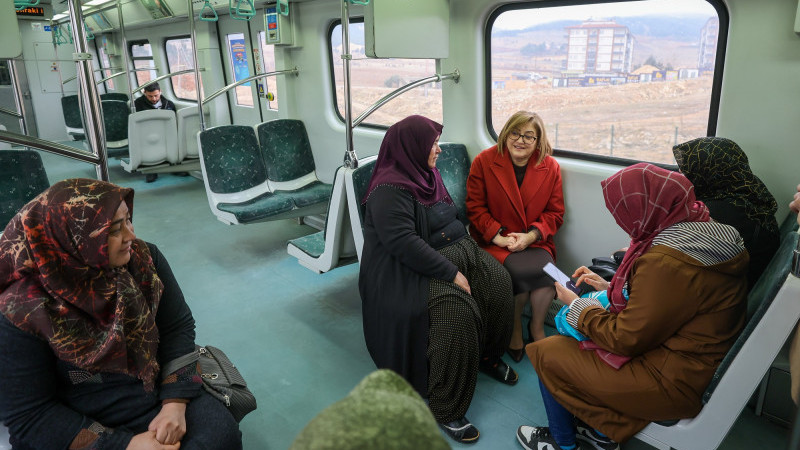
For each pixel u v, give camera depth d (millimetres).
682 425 1669
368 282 2377
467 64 3150
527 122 2678
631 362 1713
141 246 1649
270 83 5043
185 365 1681
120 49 7855
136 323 1533
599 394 1743
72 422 1466
